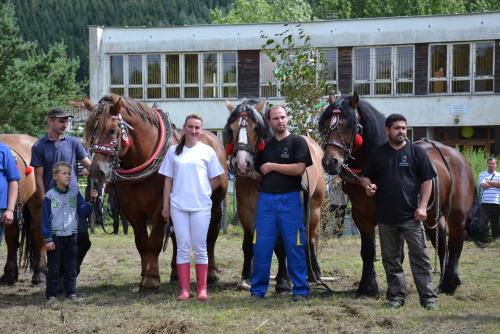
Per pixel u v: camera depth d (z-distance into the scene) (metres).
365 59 27.34
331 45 27.39
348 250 12.10
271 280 8.77
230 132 7.01
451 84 26.80
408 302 7.00
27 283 8.73
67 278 7.33
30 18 85.75
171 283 8.48
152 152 7.44
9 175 6.96
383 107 27.34
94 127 6.94
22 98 21.38
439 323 6.09
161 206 7.48
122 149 7.13
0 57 22.20
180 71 28.41
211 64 28.23
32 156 7.71
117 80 28.77
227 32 27.95
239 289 7.89
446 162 7.54
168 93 28.55
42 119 21.83
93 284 8.54
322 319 6.28
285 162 7.01
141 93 28.66
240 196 7.54
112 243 13.06
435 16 26.62
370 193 6.64
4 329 6.10
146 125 7.40
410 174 6.59
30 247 8.47
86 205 7.45
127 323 6.18
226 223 14.88
